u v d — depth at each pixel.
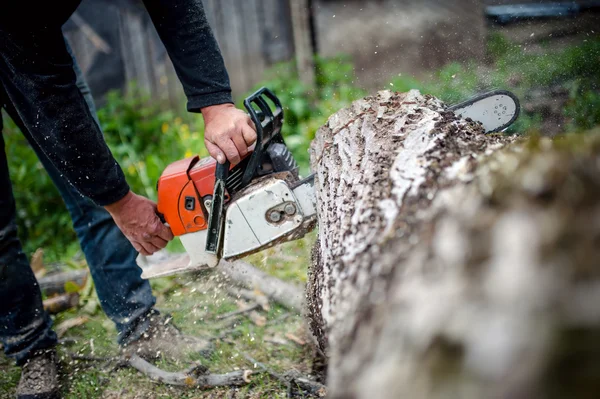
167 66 6.74
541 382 0.72
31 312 2.45
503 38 6.36
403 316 0.93
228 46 6.95
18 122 2.39
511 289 0.80
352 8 8.41
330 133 2.07
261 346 2.50
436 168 1.31
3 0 1.65
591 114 3.52
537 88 4.11
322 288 1.67
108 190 2.01
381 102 1.99
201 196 2.00
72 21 6.53
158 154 5.05
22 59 1.76
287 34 6.92
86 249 2.54
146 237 2.14
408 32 7.95
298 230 2.00
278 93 5.44
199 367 2.29
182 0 1.93
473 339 0.79
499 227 0.88
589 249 0.78
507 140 1.55
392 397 0.85
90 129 1.93
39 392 2.34
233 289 2.96
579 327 0.73
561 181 0.85
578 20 6.41
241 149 1.92
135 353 2.50
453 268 0.89
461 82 5.08
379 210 1.34
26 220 3.99
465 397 0.77
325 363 2.25
